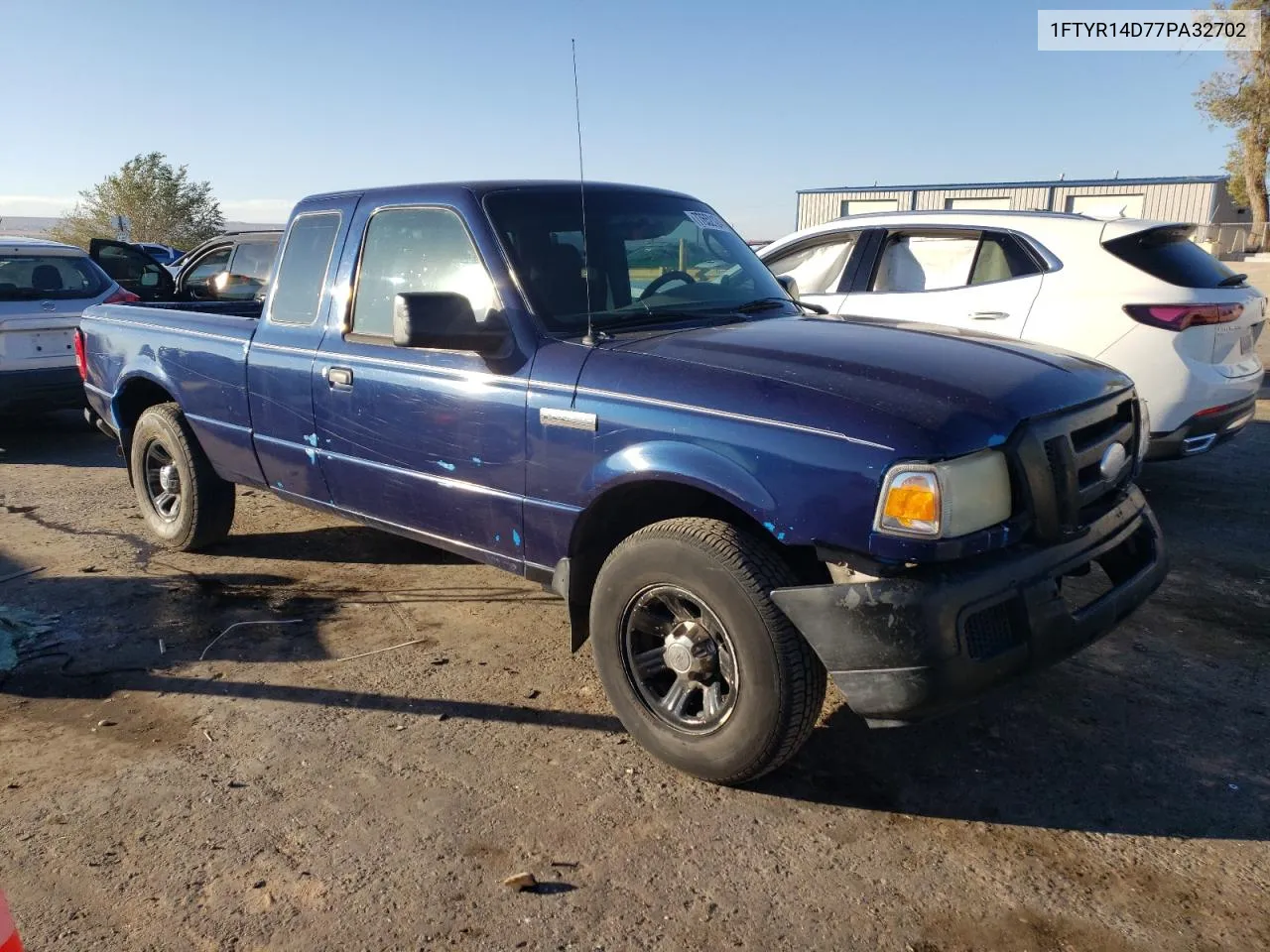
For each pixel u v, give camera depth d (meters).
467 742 3.35
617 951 2.36
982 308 5.88
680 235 4.14
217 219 45.69
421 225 3.89
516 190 3.85
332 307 4.20
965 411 2.69
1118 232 5.62
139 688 3.76
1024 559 2.73
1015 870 2.65
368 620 4.43
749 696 2.83
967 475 2.60
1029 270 5.80
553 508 3.33
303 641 4.20
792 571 2.84
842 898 2.54
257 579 4.95
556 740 3.36
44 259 8.27
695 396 2.96
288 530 5.79
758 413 2.82
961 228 6.13
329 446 4.21
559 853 2.73
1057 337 5.61
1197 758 3.20
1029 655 2.70
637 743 3.29
